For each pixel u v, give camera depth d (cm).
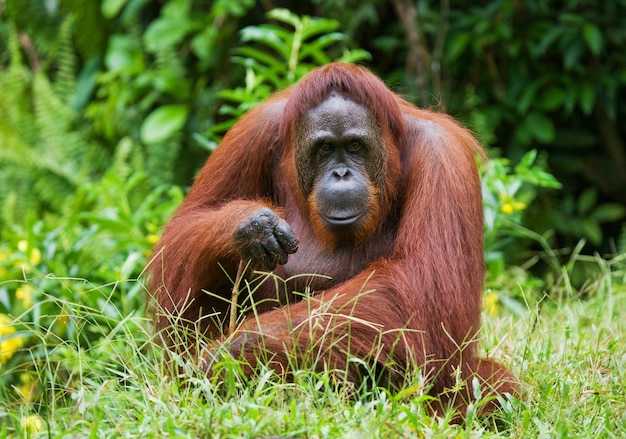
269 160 758
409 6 1537
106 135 1688
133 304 1009
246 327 637
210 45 1605
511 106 1581
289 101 718
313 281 713
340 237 702
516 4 1558
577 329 818
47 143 1667
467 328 671
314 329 624
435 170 694
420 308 651
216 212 710
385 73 1714
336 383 600
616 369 710
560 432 564
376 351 636
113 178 1137
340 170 680
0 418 648
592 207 1694
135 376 611
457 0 1619
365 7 1580
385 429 532
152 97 1656
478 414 657
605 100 1566
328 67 696
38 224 1061
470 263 684
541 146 1667
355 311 639
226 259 687
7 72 1808
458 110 1611
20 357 990
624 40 1556
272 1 1675
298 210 729
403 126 718
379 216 706
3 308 1072
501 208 1048
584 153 1706
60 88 1719
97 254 1147
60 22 1778
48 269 1013
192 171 1655
